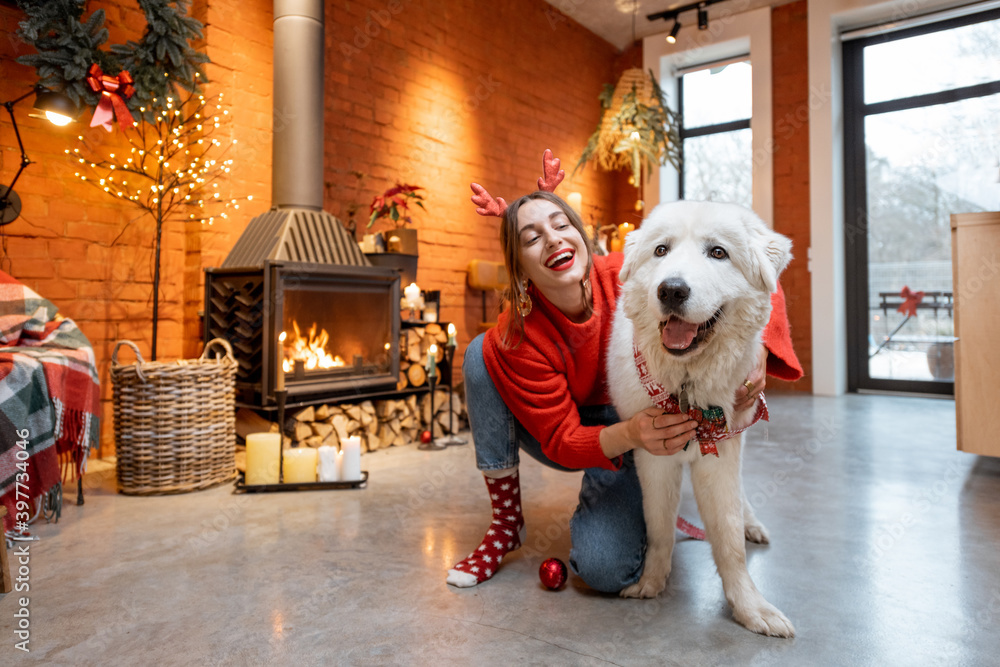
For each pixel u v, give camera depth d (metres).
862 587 1.45
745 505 1.78
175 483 2.33
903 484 2.39
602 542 1.40
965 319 2.47
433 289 4.39
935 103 5.03
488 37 4.86
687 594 1.43
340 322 3.10
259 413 2.90
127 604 1.38
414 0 4.25
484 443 1.58
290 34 3.04
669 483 1.37
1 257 2.55
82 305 2.80
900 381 5.21
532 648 1.18
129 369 2.29
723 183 5.99
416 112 4.28
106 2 2.85
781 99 5.51
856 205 5.35
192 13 3.15
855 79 5.33
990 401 2.43
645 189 6.15
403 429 3.44
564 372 1.46
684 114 6.18
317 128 3.12
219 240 3.18
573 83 5.77
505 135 5.02
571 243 1.39
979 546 1.72
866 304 5.32
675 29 5.55
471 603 1.39
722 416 1.18
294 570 1.58
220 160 3.17
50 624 1.28
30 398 1.84
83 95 2.42
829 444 3.17
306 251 2.91
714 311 1.09
